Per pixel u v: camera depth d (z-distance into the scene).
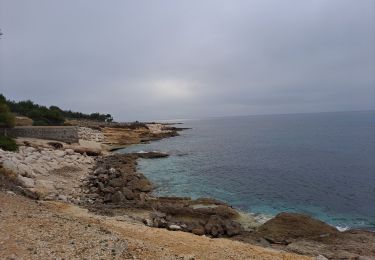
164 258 10.07
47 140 54.44
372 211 25.42
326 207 26.53
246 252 13.18
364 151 59.66
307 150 63.66
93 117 159.25
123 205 23.00
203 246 13.26
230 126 186.38
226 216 22.34
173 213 21.77
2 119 52.16
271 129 136.25
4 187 19.86
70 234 10.69
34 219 11.88
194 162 51.75
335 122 178.00
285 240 17.62
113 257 9.25
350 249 15.87
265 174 40.88
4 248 8.54
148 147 77.31
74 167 38.19
